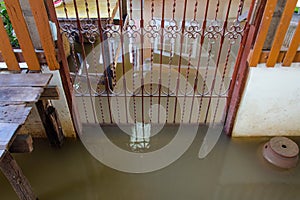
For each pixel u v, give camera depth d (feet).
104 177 7.01
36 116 7.33
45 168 7.20
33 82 5.87
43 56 6.24
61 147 7.74
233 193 6.70
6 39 5.87
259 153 7.64
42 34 5.83
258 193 6.67
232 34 6.37
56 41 6.37
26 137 5.07
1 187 6.70
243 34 6.36
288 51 6.13
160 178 7.01
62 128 7.75
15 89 5.65
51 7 5.69
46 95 6.17
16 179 5.18
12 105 5.18
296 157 7.16
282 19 5.63
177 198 6.56
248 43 6.32
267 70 6.52
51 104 7.18
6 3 5.36
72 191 6.68
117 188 6.76
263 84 6.78
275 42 5.96
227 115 7.91
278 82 6.74
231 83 7.32
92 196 6.57
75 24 6.85
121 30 6.41
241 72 6.79
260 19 5.81
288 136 8.11
